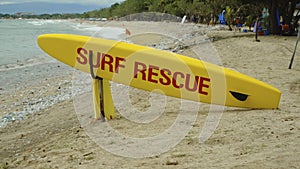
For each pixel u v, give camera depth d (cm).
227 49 1501
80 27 7856
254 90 585
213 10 4491
